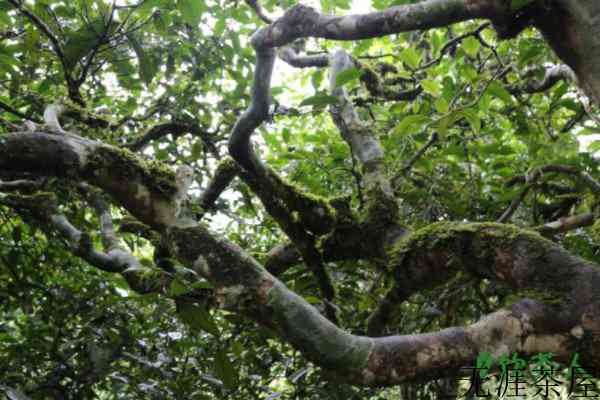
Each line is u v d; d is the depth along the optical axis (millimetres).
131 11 2201
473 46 2367
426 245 1690
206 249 1478
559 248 1452
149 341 2914
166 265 1933
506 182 2670
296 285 2443
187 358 2852
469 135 2889
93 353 2623
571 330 1293
